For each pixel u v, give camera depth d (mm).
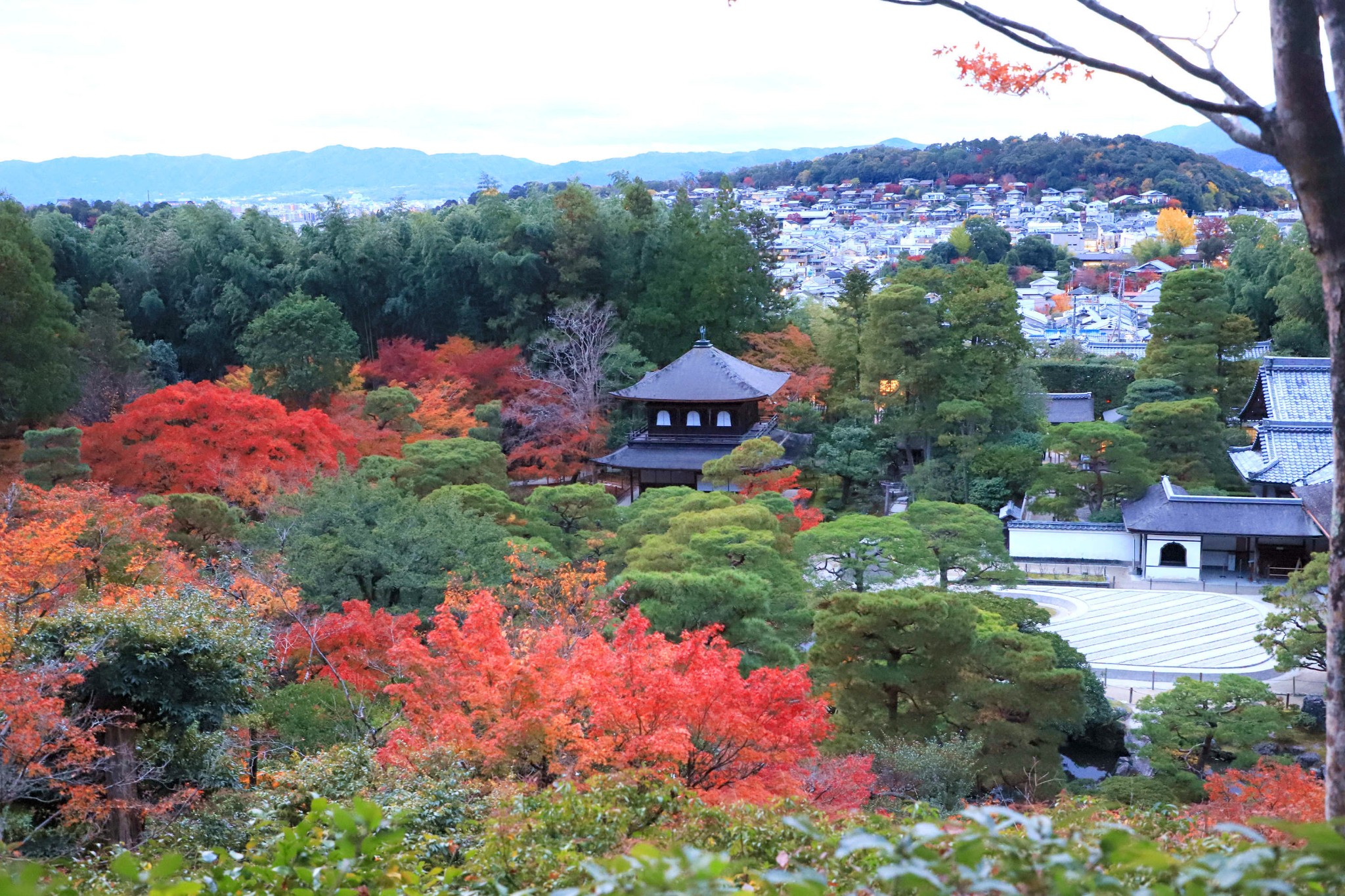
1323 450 50688
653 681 16594
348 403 54250
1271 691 35281
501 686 17328
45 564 22469
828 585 37062
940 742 25516
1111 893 4023
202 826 15906
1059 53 7879
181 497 33969
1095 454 51375
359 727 21688
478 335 69312
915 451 62281
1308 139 7352
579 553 37906
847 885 6938
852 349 63031
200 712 17766
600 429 60469
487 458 47750
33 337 48219
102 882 9352
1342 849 3189
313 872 6008
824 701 18453
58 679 15266
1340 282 7695
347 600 26922
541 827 11312
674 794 13195
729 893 3982
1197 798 26266
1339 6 7227
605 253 70000
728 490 51719
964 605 26188
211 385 42531
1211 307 61844
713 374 56750
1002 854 4121
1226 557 49469
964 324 57844
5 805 14422
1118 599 45500
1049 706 26156
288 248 69500
